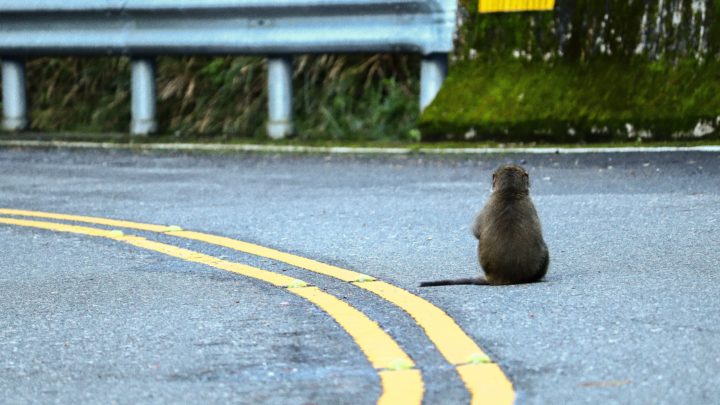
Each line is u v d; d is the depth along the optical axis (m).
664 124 32.59
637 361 13.05
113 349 14.48
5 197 28.66
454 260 19.73
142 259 20.64
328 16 36.41
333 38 36.25
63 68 46.22
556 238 21.17
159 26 38.59
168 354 14.17
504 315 15.42
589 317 15.09
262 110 41.69
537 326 14.77
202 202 27.06
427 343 14.27
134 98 40.09
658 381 12.30
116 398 12.44
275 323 15.59
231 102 42.53
